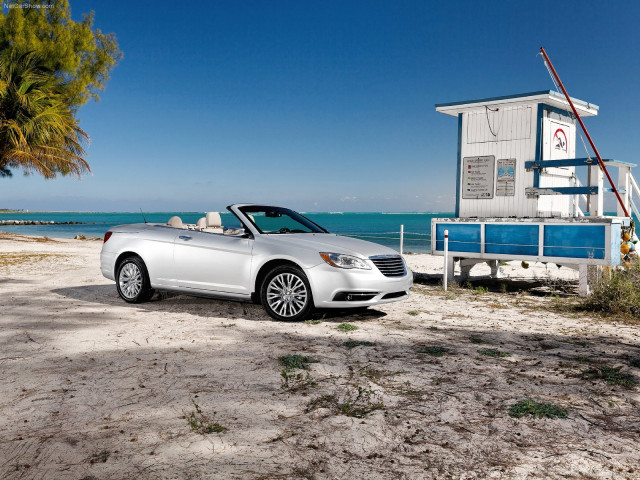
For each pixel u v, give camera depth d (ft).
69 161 92.53
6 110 86.53
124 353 16.05
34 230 192.85
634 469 8.86
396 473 8.66
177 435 10.00
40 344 17.10
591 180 30.71
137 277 24.97
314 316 22.22
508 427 10.62
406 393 12.59
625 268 28.04
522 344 17.92
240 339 18.08
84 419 10.78
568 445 9.81
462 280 35.47
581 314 24.20
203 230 24.06
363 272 20.61
